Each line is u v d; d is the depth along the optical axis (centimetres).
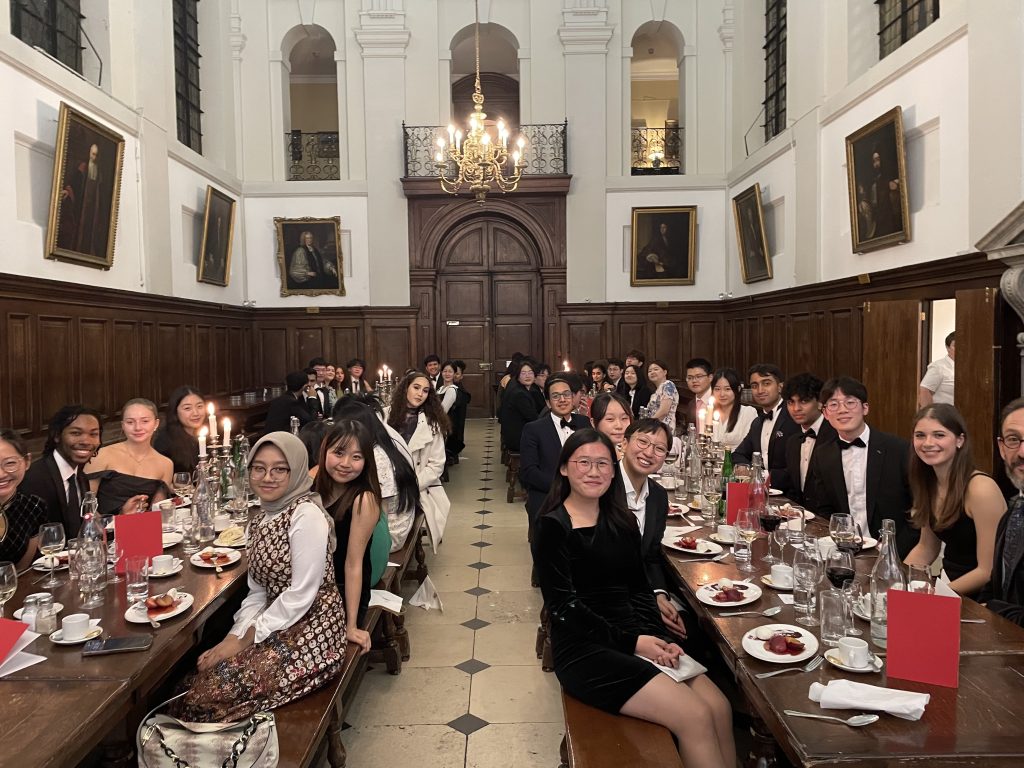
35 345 692
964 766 167
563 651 276
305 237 1312
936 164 704
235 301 1284
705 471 408
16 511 339
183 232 1060
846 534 291
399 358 1343
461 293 1412
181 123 1139
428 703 358
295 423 742
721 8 1307
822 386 429
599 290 1344
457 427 1015
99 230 793
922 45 704
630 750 231
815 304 953
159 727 243
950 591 255
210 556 325
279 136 1327
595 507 296
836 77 908
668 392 683
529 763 306
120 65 877
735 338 1273
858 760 167
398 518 437
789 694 199
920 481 326
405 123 1316
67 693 202
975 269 628
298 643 268
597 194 1330
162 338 968
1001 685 200
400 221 1325
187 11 1170
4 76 648
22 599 277
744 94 1249
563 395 493
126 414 436
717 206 1327
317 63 1606
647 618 296
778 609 258
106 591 290
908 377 727
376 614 351
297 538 272
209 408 461
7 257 657
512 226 1401
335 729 291
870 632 238
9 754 171
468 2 1329
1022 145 574
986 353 577
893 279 761
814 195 950
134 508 366
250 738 231
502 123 883
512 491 802
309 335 1338
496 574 556
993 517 296
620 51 1330
